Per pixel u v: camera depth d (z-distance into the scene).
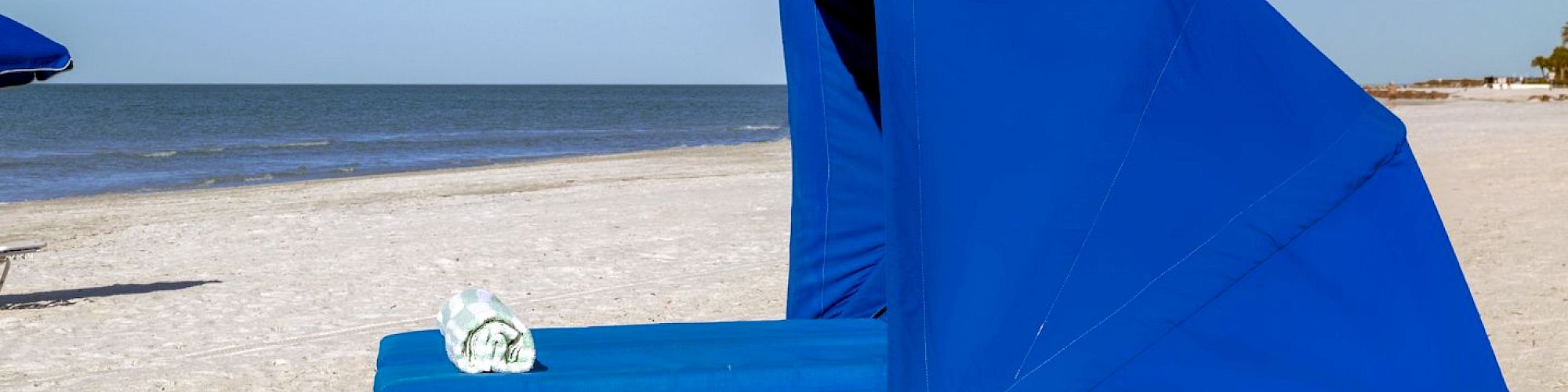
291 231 11.64
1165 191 3.86
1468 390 4.00
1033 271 3.66
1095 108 3.82
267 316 7.36
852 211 5.40
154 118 60.53
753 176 18.00
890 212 3.60
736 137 42.28
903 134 3.58
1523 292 7.24
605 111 82.06
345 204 14.37
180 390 5.54
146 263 9.71
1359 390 3.83
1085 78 3.85
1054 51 3.85
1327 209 4.00
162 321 7.23
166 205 14.92
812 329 4.95
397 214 12.98
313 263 9.50
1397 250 4.07
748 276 8.66
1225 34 4.13
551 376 3.98
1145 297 3.76
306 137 40.56
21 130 46.31
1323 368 3.81
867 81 5.34
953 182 3.63
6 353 6.38
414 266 9.29
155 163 26.62
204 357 6.25
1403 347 3.93
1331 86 4.20
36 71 7.23
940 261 3.58
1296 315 3.87
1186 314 3.78
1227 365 3.75
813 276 5.41
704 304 7.60
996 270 3.62
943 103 3.66
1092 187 3.78
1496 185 14.05
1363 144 4.11
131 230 12.05
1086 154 3.78
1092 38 3.90
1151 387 3.67
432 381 3.89
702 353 4.43
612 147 34.56
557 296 7.96
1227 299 3.83
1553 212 11.28
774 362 4.26
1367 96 4.26
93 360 6.20
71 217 13.58
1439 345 4.00
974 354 3.54
